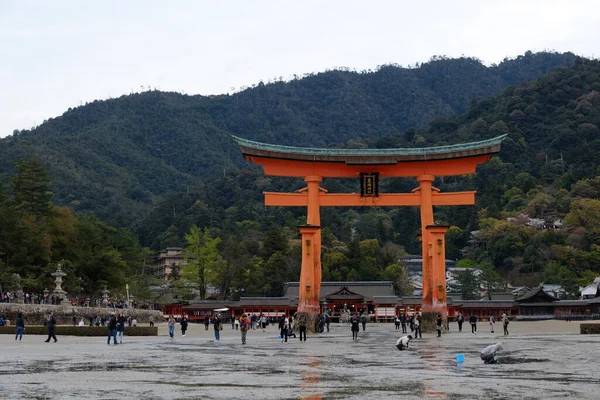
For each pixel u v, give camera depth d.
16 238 104.88
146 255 191.12
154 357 42.44
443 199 78.12
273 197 78.06
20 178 121.62
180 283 168.25
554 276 197.00
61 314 85.12
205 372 33.25
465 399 23.98
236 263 175.00
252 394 25.36
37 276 106.12
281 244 184.00
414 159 76.94
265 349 50.84
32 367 35.31
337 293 138.88
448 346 53.81
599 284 168.00
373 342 60.34
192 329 98.56
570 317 152.38
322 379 30.20
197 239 169.50
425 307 76.81
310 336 71.56
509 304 153.75
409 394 25.31
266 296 165.75
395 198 78.56
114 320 56.47
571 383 28.59
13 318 77.38
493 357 38.09
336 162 77.12
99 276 122.12
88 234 129.38
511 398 24.22
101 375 31.62
